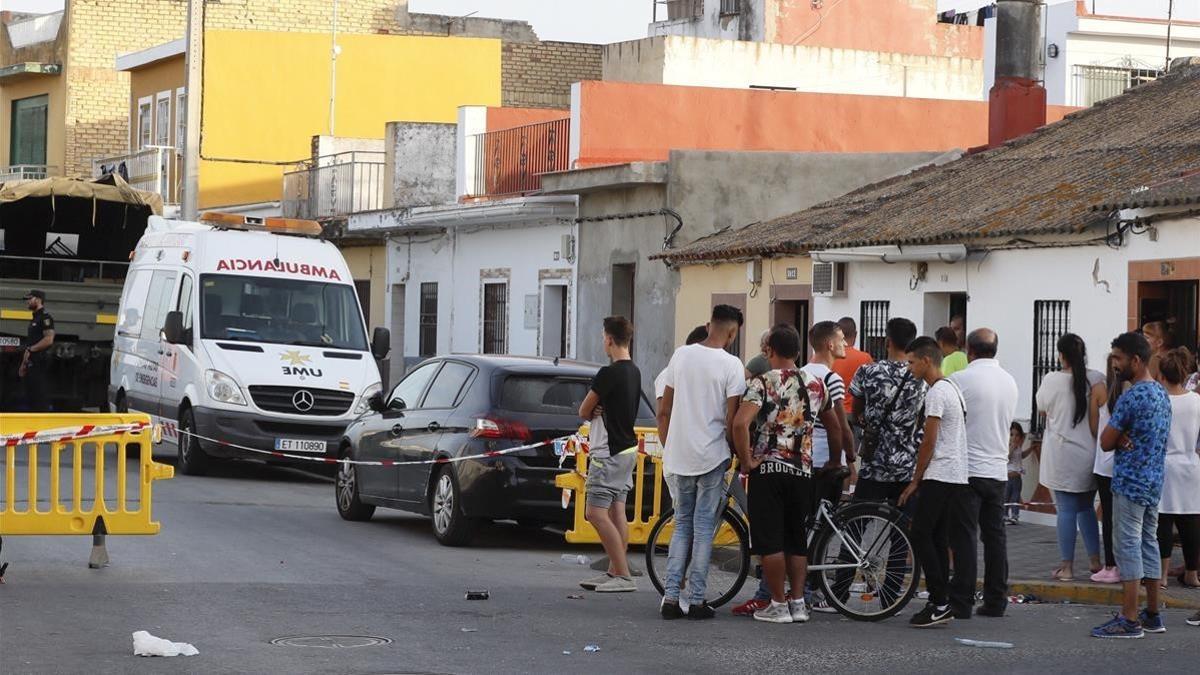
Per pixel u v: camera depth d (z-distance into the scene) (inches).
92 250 1836.9
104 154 3292.3
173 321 1446.9
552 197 1881.2
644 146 1911.9
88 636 665.6
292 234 1594.5
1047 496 1173.1
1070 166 1327.5
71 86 3272.6
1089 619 788.6
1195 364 1026.7
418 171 2321.6
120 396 1605.6
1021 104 1649.9
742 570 783.7
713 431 756.0
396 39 2839.6
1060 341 883.4
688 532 763.4
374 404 1114.7
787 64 2385.6
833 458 775.1
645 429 987.9
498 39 2933.1
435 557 962.1
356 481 1130.0
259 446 1421.0
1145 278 1087.6
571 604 793.6
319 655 636.1
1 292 1670.8
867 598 768.3
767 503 749.3
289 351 1459.2
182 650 628.7
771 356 755.4
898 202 1455.5
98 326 1701.5
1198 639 724.0
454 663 629.0
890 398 786.2
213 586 812.0
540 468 992.9
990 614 791.7
